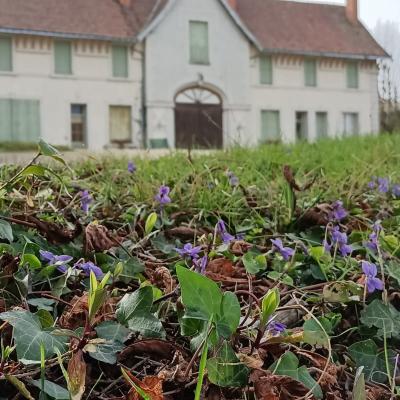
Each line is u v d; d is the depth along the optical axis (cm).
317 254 142
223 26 2508
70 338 94
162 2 2477
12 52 2252
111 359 93
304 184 250
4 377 83
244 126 2548
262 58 2609
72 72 2322
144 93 2398
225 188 230
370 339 114
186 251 128
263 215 211
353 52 2744
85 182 239
